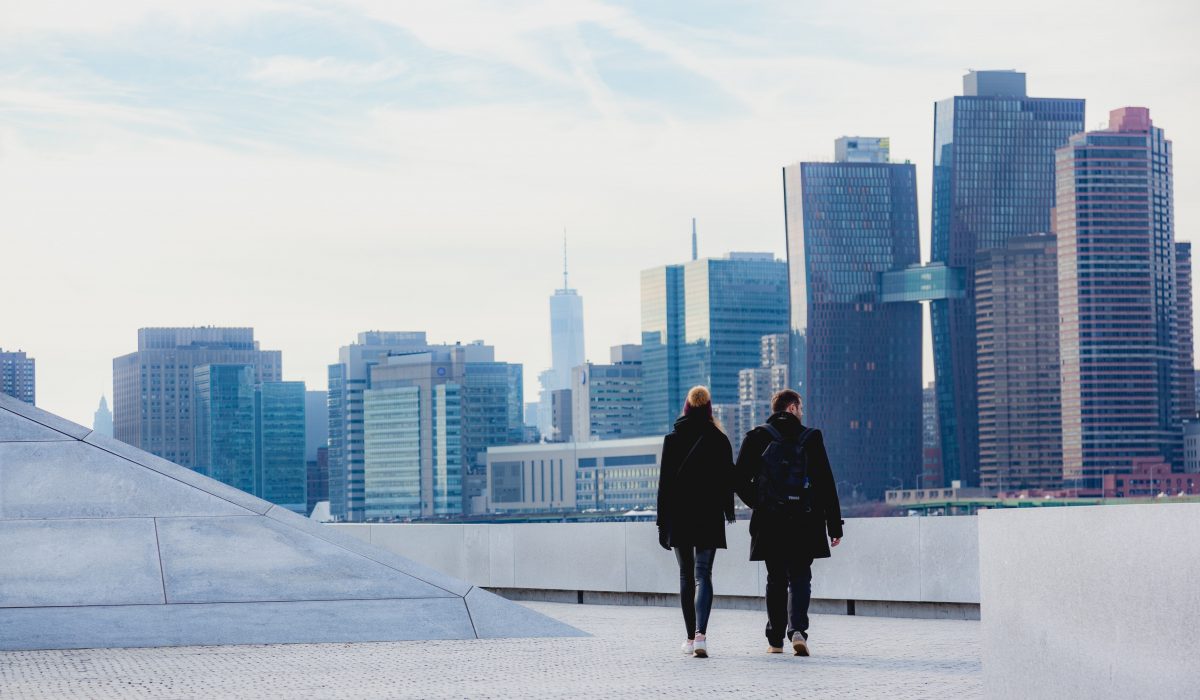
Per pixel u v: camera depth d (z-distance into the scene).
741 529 17.12
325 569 12.47
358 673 9.79
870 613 15.91
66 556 12.03
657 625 14.69
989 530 7.13
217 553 12.35
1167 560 5.17
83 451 12.80
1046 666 6.26
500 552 20.08
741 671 10.05
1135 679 5.39
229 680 9.37
